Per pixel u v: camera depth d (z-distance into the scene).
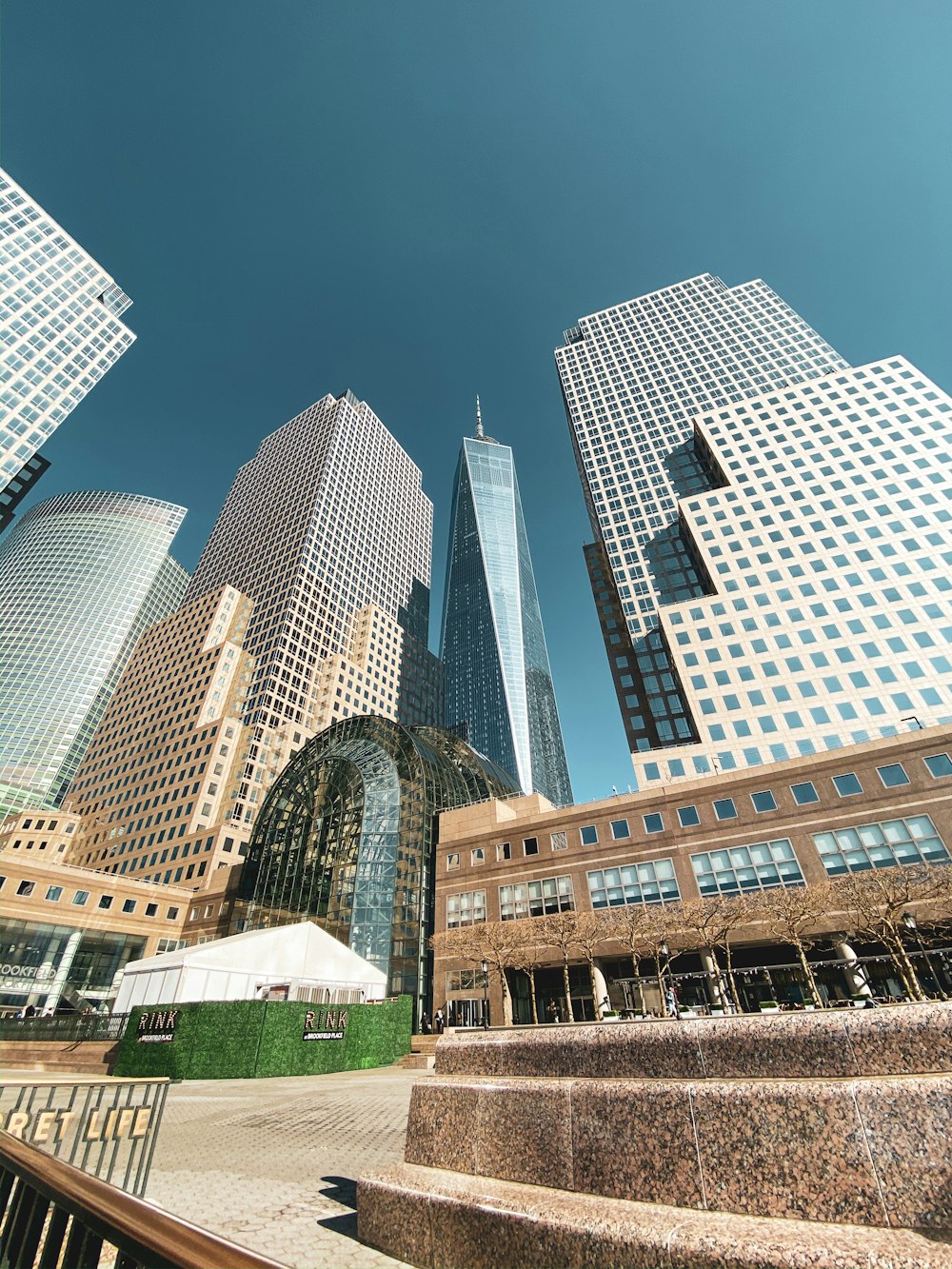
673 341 127.56
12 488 94.12
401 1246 4.66
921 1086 3.74
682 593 90.62
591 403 123.75
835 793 38.72
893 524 67.75
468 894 49.59
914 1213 3.38
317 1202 6.94
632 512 103.31
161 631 127.44
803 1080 4.19
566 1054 5.27
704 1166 4.02
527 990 45.31
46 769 159.25
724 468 81.88
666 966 35.22
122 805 96.88
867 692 56.84
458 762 72.31
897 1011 4.29
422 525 199.25
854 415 80.94
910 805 36.34
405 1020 33.66
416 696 151.12
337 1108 15.27
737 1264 3.16
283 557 140.38
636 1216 3.78
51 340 103.62
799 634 62.56
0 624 187.50
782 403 87.00
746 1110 4.09
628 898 41.97
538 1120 4.90
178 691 108.56
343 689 122.94
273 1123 13.13
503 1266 3.92
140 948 65.31
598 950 39.69
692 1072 4.61
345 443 168.38
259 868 67.88
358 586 151.38
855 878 31.58
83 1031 27.86
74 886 61.88
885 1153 3.62
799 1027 4.45
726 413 89.69
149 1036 24.27
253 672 114.31
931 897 28.55
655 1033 4.93
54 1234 3.04
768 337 121.25
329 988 34.34
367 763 66.00
